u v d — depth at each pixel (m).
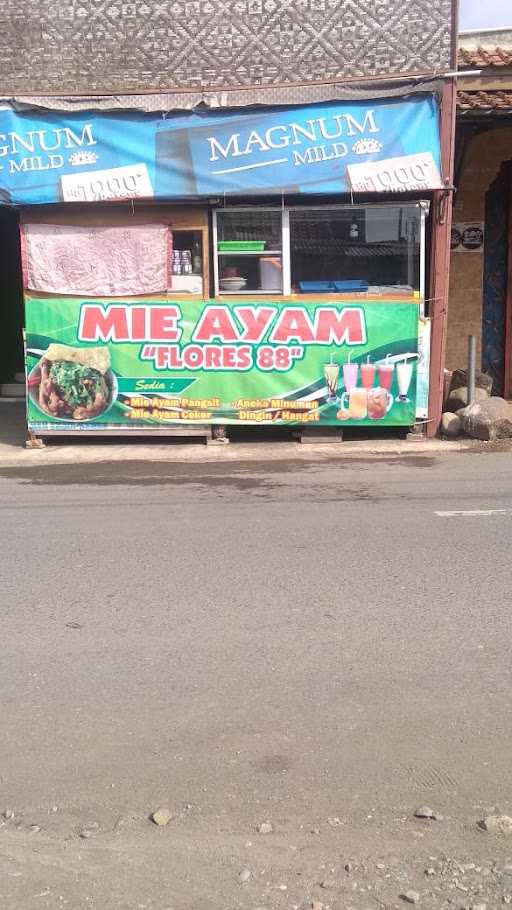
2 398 15.44
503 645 4.48
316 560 5.96
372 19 10.20
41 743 3.60
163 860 2.86
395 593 5.25
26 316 10.72
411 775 3.34
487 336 14.32
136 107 10.02
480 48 11.83
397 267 10.84
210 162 10.13
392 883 2.72
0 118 10.08
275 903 2.63
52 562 6.04
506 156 13.52
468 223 14.03
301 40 10.29
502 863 2.81
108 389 10.84
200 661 4.34
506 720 3.73
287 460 10.05
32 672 4.25
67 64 10.44
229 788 3.27
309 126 10.03
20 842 2.97
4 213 15.23
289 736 3.63
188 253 10.70
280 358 10.68
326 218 10.70
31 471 9.72
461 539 6.45
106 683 4.12
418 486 8.43
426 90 9.91
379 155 10.07
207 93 10.03
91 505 7.88
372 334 10.61
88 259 10.55
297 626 4.75
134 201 10.31
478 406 10.99
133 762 3.45
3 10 10.38
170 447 10.97
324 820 3.06
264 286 10.82
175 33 10.32
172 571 5.77
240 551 6.22
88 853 2.90
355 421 10.79
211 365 10.73
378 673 4.16
